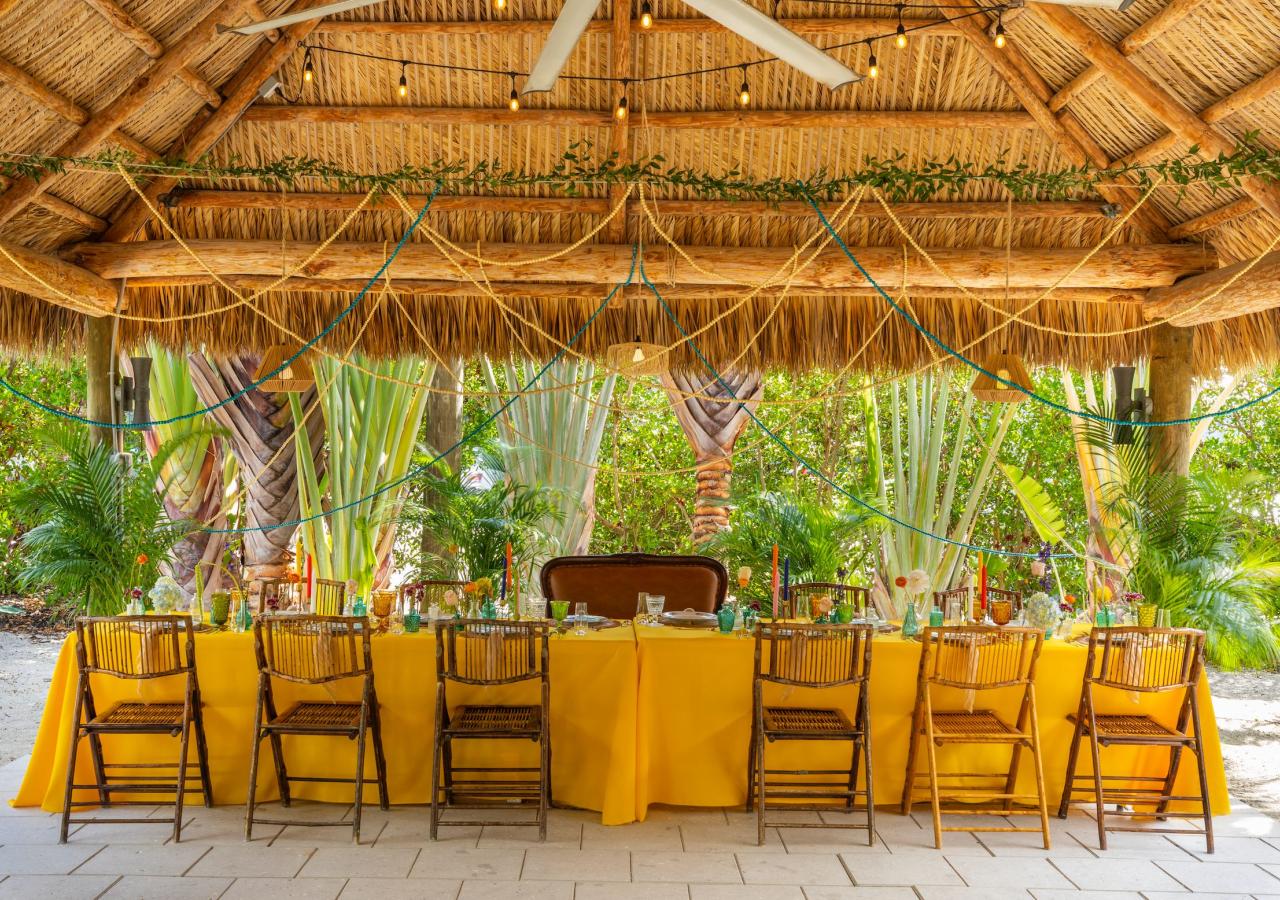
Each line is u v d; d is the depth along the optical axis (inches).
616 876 144.6
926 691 165.9
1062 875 149.1
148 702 171.8
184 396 312.5
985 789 175.9
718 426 323.6
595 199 253.3
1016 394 230.8
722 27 225.3
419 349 271.9
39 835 159.5
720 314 268.7
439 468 331.3
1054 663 174.9
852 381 339.3
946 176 222.5
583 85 238.2
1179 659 168.1
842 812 174.6
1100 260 244.4
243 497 337.7
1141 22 198.8
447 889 139.3
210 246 250.2
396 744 172.7
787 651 161.3
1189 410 249.8
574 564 251.4
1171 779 172.7
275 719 163.2
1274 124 201.3
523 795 167.5
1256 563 243.6
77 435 240.2
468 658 162.9
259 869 146.1
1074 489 419.5
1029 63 227.6
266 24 154.0
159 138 231.8
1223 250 240.1
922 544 319.9
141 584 236.2
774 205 225.9
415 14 227.6
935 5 214.5
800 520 292.4
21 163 204.7
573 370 337.4
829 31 224.5
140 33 199.8
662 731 171.8
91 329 255.9
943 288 257.6
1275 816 179.5
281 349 232.5
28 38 190.4
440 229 259.0
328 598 208.1
